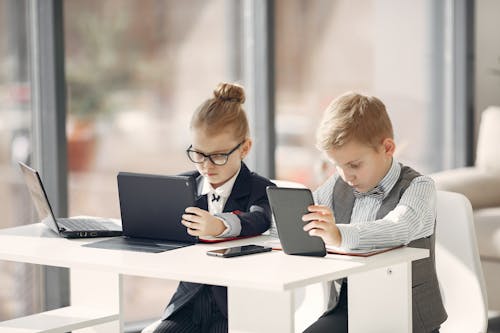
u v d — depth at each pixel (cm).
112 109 403
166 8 418
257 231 270
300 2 464
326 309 289
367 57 500
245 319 234
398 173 264
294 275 212
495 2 557
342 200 276
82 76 392
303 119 470
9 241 267
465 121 552
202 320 273
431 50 538
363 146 254
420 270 258
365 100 258
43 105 375
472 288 287
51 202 378
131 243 260
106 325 285
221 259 235
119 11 402
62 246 258
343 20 486
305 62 468
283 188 239
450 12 546
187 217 256
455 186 451
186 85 428
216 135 272
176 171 429
